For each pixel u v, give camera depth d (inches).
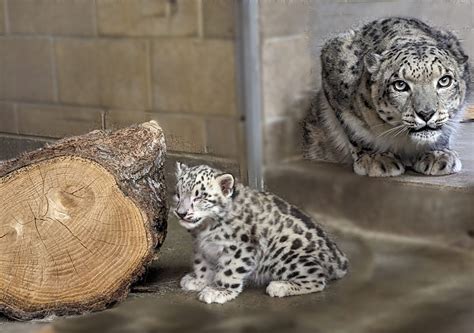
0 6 265.9
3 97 263.7
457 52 210.7
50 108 258.8
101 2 244.1
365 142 214.7
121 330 146.9
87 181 153.0
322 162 218.8
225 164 217.8
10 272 153.3
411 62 198.7
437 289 164.6
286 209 168.6
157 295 162.4
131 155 157.9
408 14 247.6
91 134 163.5
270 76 217.6
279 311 153.2
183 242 193.3
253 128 215.5
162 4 232.8
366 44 218.5
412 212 197.0
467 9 247.4
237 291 160.4
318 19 226.4
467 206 192.2
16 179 153.6
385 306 154.7
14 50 267.1
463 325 147.2
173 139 228.5
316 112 223.1
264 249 164.4
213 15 218.8
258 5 213.5
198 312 153.6
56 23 253.6
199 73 224.5
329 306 155.6
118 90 245.4
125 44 242.7
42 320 153.3
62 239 153.3
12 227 153.0
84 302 154.6
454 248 187.6
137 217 153.6
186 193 157.6
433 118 197.8
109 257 154.5
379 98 204.5
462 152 220.8
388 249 188.2
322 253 166.4
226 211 159.8
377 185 203.9
